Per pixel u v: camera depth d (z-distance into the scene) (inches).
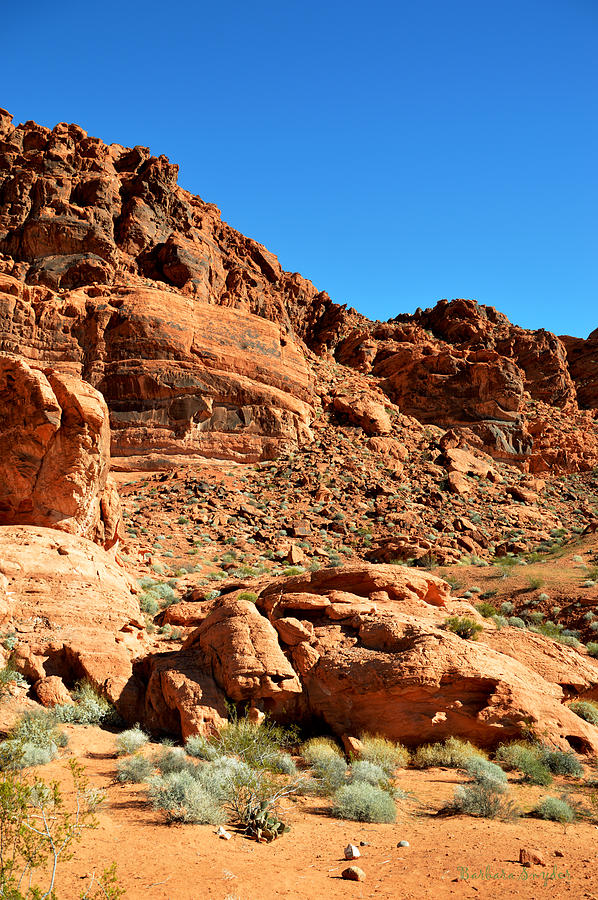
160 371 1801.2
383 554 1360.7
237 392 1889.8
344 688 522.6
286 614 599.2
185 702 501.0
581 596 1041.5
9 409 729.0
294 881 270.8
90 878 254.5
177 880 260.2
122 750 453.1
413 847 326.3
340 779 420.8
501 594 1128.8
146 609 787.4
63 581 622.8
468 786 422.9
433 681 509.0
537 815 391.2
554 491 2025.1
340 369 2677.2
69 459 732.7
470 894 260.4
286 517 1531.7
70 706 506.6
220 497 1592.0
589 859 311.0
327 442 2006.6
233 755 432.8
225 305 2297.0
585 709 591.5
